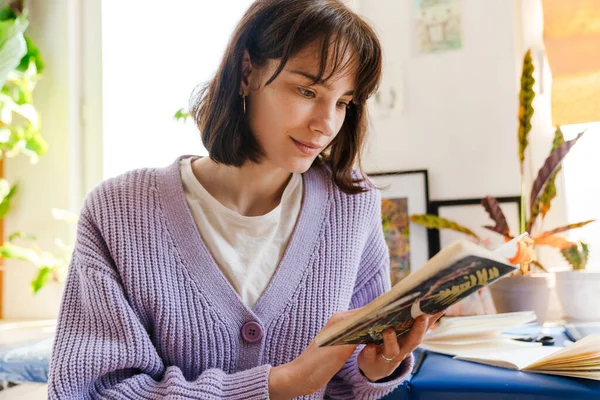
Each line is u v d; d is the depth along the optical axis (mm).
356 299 964
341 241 896
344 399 890
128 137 1963
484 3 1596
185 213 832
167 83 1951
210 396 713
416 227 1594
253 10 761
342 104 775
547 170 1382
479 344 950
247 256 849
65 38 1932
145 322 816
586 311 1155
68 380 728
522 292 1241
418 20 1646
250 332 820
